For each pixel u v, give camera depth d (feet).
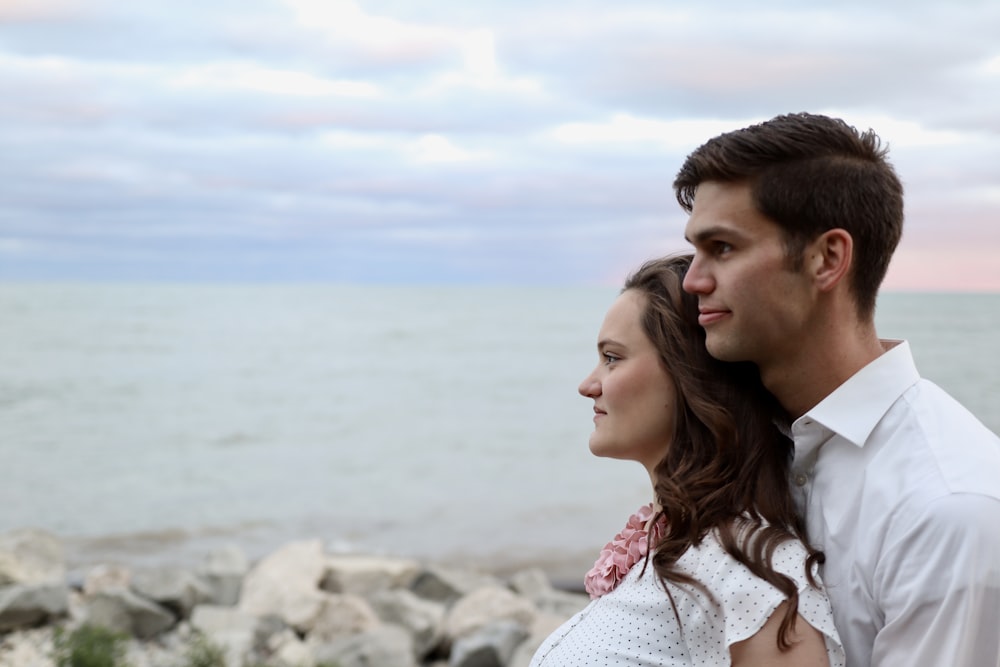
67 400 92.63
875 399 5.41
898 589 5.06
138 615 21.95
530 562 34.68
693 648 5.34
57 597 21.59
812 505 5.57
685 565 5.45
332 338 185.88
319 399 97.35
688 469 5.67
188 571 25.55
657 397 5.93
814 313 5.30
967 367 94.12
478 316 280.92
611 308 6.19
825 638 5.12
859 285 5.33
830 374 5.46
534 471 55.47
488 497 47.32
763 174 5.16
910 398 5.40
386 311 309.01
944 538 4.91
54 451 63.36
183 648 21.18
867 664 5.29
